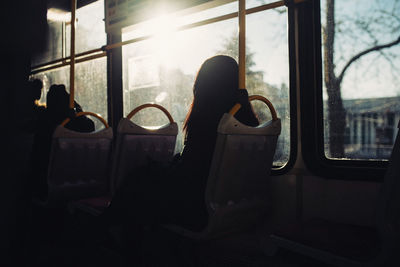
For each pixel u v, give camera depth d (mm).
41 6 956
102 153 2457
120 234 2283
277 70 2207
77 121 2658
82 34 3479
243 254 2068
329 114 2031
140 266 1873
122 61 3180
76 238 2396
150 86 2971
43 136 2494
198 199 1553
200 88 1631
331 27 2021
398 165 1034
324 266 1634
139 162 2115
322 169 2008
